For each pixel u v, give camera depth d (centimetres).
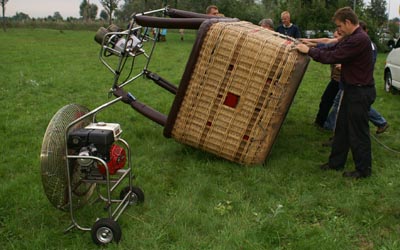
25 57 1970
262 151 637
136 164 661
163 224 482
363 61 588
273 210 517
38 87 1255
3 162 676
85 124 502
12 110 988
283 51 602
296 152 736
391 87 1289
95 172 468
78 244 445
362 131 608
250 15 3750
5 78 1391
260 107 618
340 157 646
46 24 4872
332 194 566
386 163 689
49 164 434
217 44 616
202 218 496
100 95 1175
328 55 589
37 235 460
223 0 3725
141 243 448
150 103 1086
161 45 2845
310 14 3203
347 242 455
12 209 516
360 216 508
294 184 598
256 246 441
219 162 661
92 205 519
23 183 591
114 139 463
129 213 507
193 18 671
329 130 870
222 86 624
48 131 439
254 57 608
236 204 536
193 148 708
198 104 636
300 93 1235
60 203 462
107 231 444
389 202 545
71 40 3095
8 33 3703
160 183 595
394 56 1262
